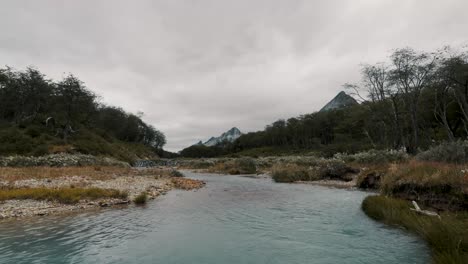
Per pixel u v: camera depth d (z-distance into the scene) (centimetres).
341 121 9262
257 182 2831
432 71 3838
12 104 7094
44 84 7469
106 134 9212
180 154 16312
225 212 1327
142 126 13925
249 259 743
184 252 797
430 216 977
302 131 11219
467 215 957
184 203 1577
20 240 891
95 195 1605
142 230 1018
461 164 1398
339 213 1276
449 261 595
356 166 3011
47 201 1488
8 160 3472
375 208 1198
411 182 1303
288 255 767
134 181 2489
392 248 789
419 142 4203
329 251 788
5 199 1472
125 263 718
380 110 4794
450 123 4678
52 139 5900
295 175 2914
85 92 7144
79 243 868
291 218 1194
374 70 4438
